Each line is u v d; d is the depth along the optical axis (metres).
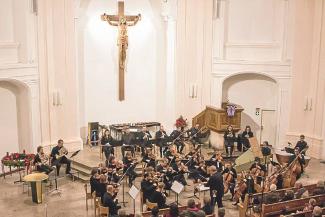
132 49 22.77
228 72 21.94
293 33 21.05
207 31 21.78
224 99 22.83
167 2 21.50
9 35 18.69
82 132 22.39
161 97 23.31
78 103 21.11
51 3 19.48
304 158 18.30
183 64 22.02
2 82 18.73
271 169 18.98
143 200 14.68
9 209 15.40
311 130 21.30
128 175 16.95
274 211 13.33
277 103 21.98
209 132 21.47
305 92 21.25
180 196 16.62
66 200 16.22
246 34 22.05
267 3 21.58
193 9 21.59
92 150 21.00
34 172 16.41
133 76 23.05
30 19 18.98
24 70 18.84
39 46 19.38
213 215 12.66
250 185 14.98
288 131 21.80
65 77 20.36
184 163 17.27
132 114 23.42
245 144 20.09
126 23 21.95
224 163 17.31
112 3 22.19
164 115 23.14
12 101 19.22
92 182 14.88
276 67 21.52
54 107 20.19
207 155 20.23
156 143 19.53
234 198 15.75
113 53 22.58
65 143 20.61
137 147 20.09
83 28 21.67
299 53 21.08
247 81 22.59
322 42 20.42
